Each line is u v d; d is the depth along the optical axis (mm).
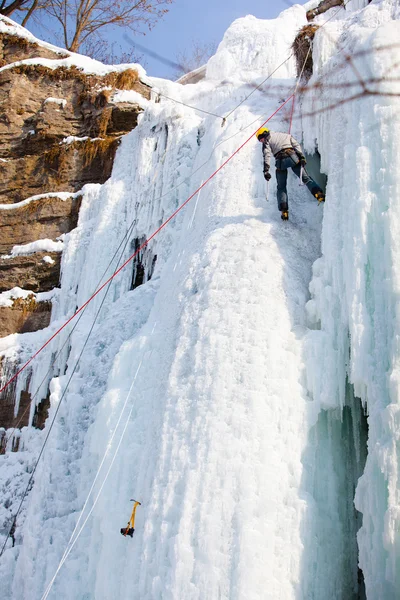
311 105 10086
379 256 7473
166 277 10414
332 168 8594
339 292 7723
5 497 11133
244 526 6707
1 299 13898
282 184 9156
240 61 15250
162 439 7637
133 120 14906
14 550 9734
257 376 7512
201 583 6602
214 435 7277
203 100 14297
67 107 15453
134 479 7992
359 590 7152
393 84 8188
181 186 11977
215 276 8602
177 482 7254
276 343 7719
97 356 10297
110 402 8812
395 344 6910
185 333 8336
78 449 9414
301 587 6609
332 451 7453
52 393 10094
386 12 9961
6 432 12531
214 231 9398
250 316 7984
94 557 8008
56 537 8711
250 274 8398
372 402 6902
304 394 7504
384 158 7836
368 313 7320
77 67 15781
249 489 6887
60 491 9133
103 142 14602
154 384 8531
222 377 7641
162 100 15328
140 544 7227
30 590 8477
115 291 12250
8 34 16406
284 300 8164
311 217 9477
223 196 9961
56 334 12305
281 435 7219
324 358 7574
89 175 14617
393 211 7492
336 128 8805
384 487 6480
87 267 12812
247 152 10367
